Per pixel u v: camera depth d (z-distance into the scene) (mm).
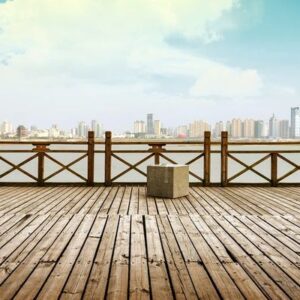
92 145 8539
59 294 2482
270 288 2611
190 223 4652
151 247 3588
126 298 2434
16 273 2861
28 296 2445
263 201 6512
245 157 42281
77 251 3430
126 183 8586
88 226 4418
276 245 3693
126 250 3482
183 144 8586
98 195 7129
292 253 3434
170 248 3561
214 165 34938
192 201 6492
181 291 2551
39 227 4352
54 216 5008
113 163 32594
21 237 3896
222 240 3863
